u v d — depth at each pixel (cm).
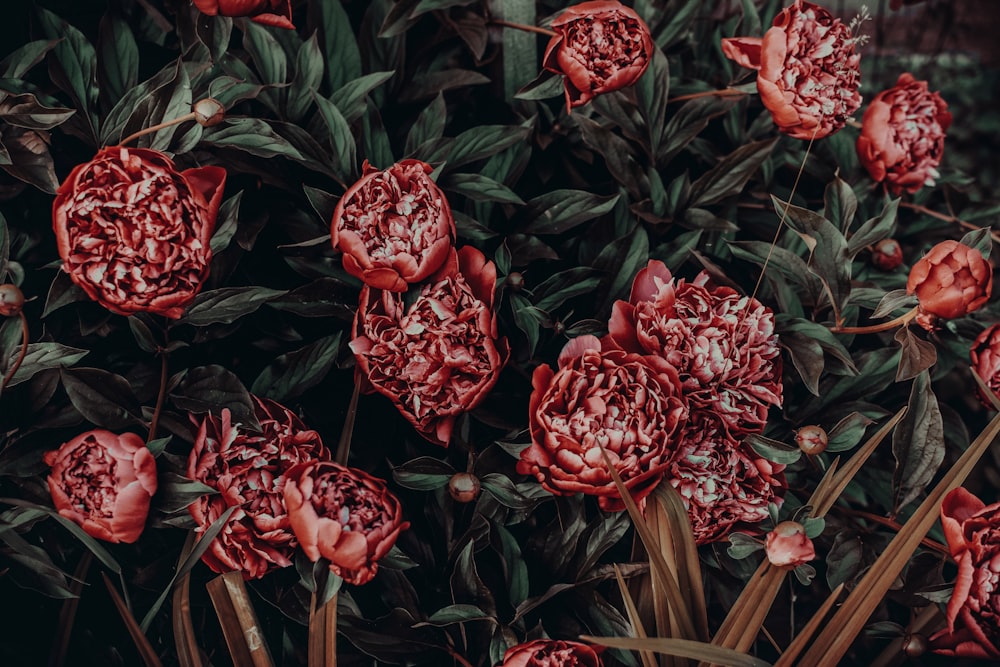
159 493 120
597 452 118
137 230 113
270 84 126
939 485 122
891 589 129
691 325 123
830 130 126
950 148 167
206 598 128
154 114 120
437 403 121
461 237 130
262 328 126
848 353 128
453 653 126
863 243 127
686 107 132
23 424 124
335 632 123
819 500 123
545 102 134
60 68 123
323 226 126
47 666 125
